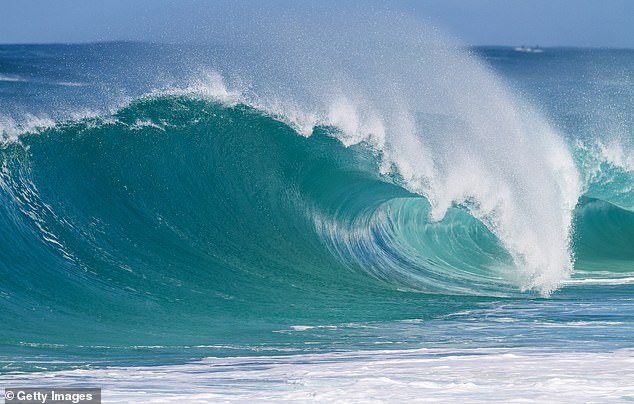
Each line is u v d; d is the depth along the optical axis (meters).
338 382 25.47
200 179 52.69
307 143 56.41
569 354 29.77
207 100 55.81
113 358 30.75
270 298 43.22
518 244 53.44
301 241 52.53
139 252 46.22
